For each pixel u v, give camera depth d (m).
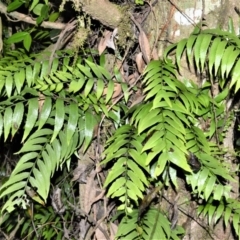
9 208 1.83
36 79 2.07
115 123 2.02
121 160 1.71
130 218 1.90
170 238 1.91
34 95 1.95
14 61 2.30
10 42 2.50
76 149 2.00
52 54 2.14
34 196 2.02
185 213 1.97
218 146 1.94
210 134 1.92
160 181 1.85
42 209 2.83
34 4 2.39
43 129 1.92
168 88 1.76
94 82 2.07
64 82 2.02
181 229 1.94
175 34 1.96
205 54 1.75
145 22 2.06
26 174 1.85
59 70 2.20
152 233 1.77
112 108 2.03
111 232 2.06
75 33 2.24
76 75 2.00
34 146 1.88
